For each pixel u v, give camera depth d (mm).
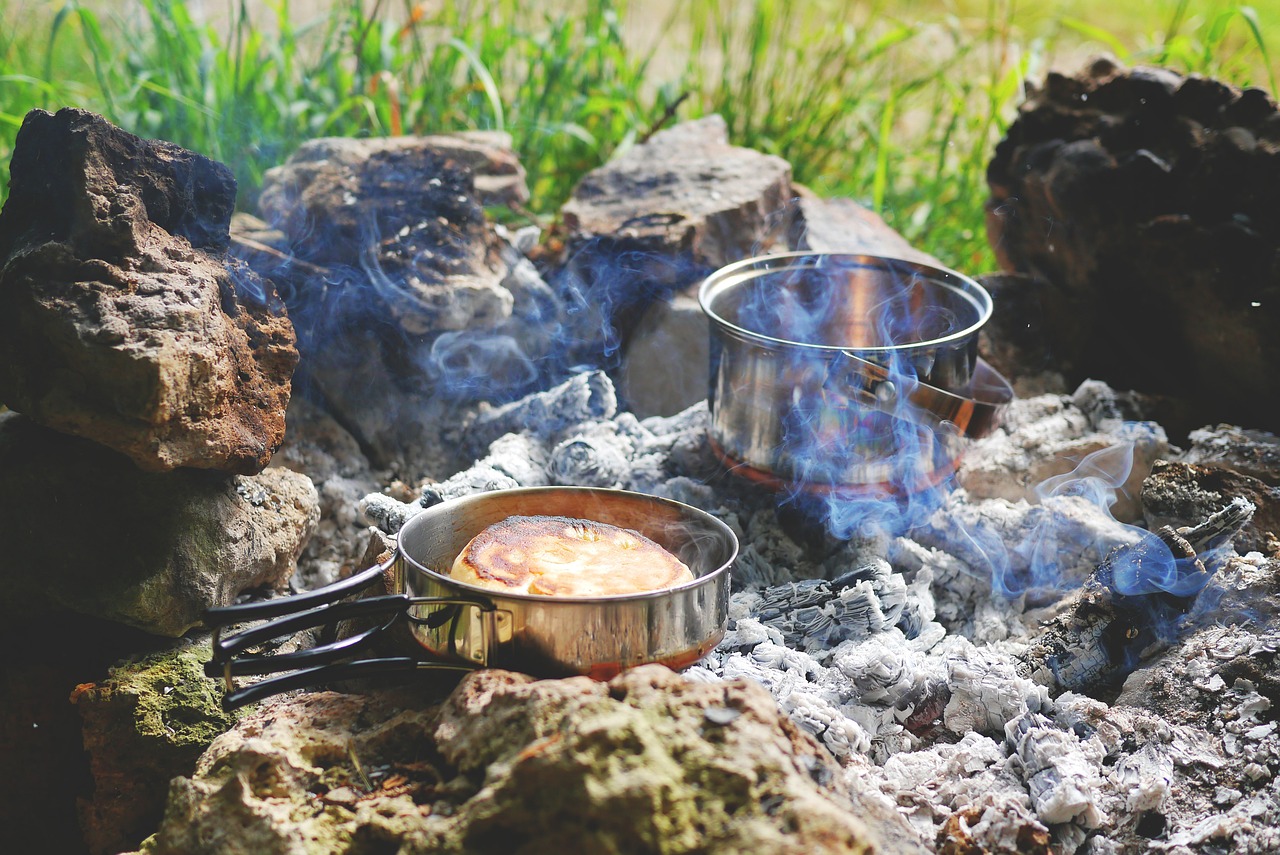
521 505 1597
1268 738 1402
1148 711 1504
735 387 1794
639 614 1277
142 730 1489
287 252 2150
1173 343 2252
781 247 2566
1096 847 1312
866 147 3619
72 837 1636
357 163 2227
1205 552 1676
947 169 3719
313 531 1821
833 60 3791
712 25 4961
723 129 2832
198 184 1669
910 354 1690
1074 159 2234
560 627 1265
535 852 1034
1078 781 1322
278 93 3061
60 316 1400
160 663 1536
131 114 2879
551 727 1117
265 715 1350
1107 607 1615
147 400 1373
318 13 3801
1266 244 2033
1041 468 1989
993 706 1491
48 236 1502
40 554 1512
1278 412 2109
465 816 1074
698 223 2330
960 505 1911
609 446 2031
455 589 1279
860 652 1516
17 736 1615
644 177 2570
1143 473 1978
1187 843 1306
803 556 1890
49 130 1548
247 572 1641
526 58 3500
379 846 1149
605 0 3596
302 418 2113
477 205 2248
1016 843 1273
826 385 1696
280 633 1232
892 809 1234
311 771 1231
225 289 1604
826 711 1422
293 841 1146
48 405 1393
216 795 1207
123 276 1475
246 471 1563
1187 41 3205
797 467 1771
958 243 3291
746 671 1534
